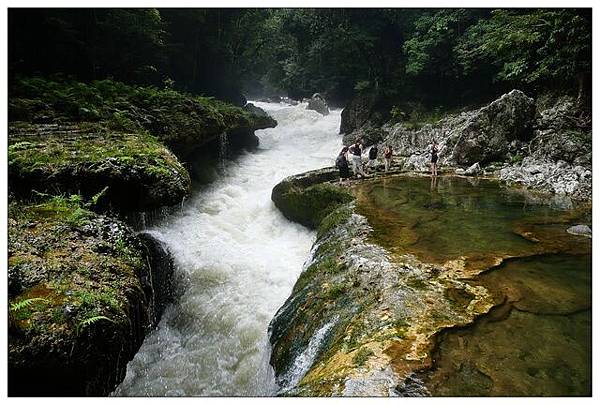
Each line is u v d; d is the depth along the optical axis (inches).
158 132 470.9
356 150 527.2
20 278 187.0
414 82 909.8
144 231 356.8
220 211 454.3
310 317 229.9
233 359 261.7
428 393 144.2
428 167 586.9
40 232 233.0
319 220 407.2
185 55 858.8
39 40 544.7
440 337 175.9
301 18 967.6
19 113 398.0
